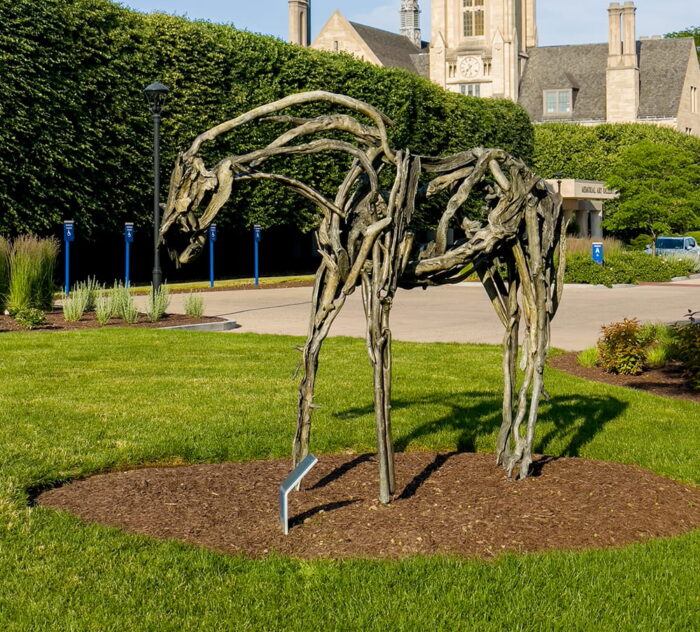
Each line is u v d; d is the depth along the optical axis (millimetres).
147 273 37094
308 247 48094
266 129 32656
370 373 12672
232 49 31969
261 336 16781
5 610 5012
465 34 80938
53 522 6312
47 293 20656
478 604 5082
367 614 4953
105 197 29062
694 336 13055
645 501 6809
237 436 8906
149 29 29844
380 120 6473
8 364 12953
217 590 5254
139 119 29500
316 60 34438
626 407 10727
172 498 6852
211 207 6117
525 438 7199
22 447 8258
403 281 6820
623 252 39375
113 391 11094
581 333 18391
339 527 6188
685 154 48406
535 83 81125
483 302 26266
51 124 26766
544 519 6344
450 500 6684
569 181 54406
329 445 8617
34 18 26266
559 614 4992
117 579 5387
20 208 26531
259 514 6473
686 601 5172
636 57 77562
